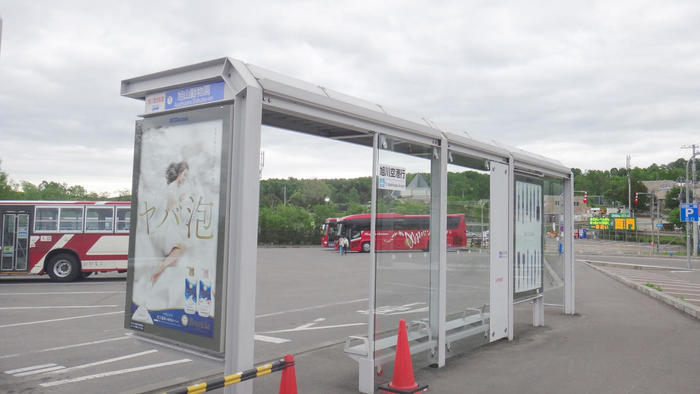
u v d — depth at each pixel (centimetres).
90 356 782
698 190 6862
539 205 1019
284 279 2073
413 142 653
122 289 1702
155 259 488
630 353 791
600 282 2044
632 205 13325
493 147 822
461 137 742
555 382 634
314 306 1334
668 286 1869
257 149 436
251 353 428
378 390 591
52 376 678
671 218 8588
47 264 1956
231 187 434
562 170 1121
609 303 1396
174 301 468
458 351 754
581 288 1805
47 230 1948
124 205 2012
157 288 484
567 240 1195
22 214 1942
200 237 452
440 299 692
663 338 909
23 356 782
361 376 590
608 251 5309
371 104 605
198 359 452
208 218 447
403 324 591
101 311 1223
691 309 1176
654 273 2558
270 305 1351
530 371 682
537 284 998
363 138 685
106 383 649
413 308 650
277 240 5575
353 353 598
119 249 1994
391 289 613
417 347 653
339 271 2462
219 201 438
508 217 875
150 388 614
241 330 420
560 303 1198
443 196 702
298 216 5716
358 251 4134
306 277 2161
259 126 439
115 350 820
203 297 445
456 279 739
